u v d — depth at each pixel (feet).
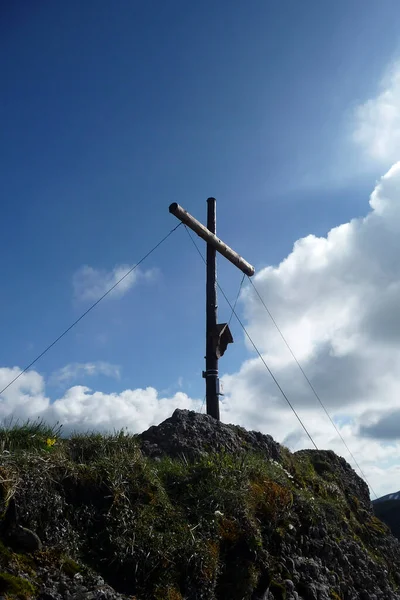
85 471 20.17
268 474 27.20
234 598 20.76
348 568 28.71
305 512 27.91
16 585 15.33
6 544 16.57
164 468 24.23
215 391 34.96
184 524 20.97
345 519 32.76
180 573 19.48
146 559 18.83
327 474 37.32
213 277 36.91
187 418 30.66
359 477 40.91
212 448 28.53
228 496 23.15
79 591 16.47
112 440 22.58
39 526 17.71
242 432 32.81
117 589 17.97
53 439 21.26
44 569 16.65
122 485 20.49
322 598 24.59
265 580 22.31
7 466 17.80
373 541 34.78
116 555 18.42
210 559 20.42
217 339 35.68
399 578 33.86
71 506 19.01
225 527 22.26
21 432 21.15
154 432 29.19
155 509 20.81
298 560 25.36
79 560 17.80
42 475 18.47
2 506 16.71
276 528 25.07
